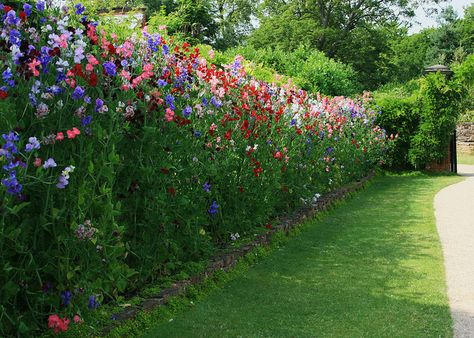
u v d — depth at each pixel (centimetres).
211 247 570
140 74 477
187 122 495
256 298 506
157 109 466
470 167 2278
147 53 503
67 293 351
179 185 519
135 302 431
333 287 549
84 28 423
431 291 540
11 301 347
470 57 1831
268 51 2295
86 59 409
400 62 5050
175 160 510
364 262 652
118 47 459
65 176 331
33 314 344
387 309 486
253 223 694
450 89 1825
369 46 3891
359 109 1512
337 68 2228
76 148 384
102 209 381
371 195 1284
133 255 463
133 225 462
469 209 1059
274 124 771
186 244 529
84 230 349
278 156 733
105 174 376
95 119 398
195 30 2233
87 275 366
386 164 1928
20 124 343
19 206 312
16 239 328
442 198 1223
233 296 508
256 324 439
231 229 645
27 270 338
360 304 498
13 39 348
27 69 350
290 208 896
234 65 716
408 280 579
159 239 476
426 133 1848
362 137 1529
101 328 377
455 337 421
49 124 368
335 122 1196
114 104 422
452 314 475
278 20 3944
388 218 959
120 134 423
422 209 1062
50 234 358
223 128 611
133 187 450
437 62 5572
